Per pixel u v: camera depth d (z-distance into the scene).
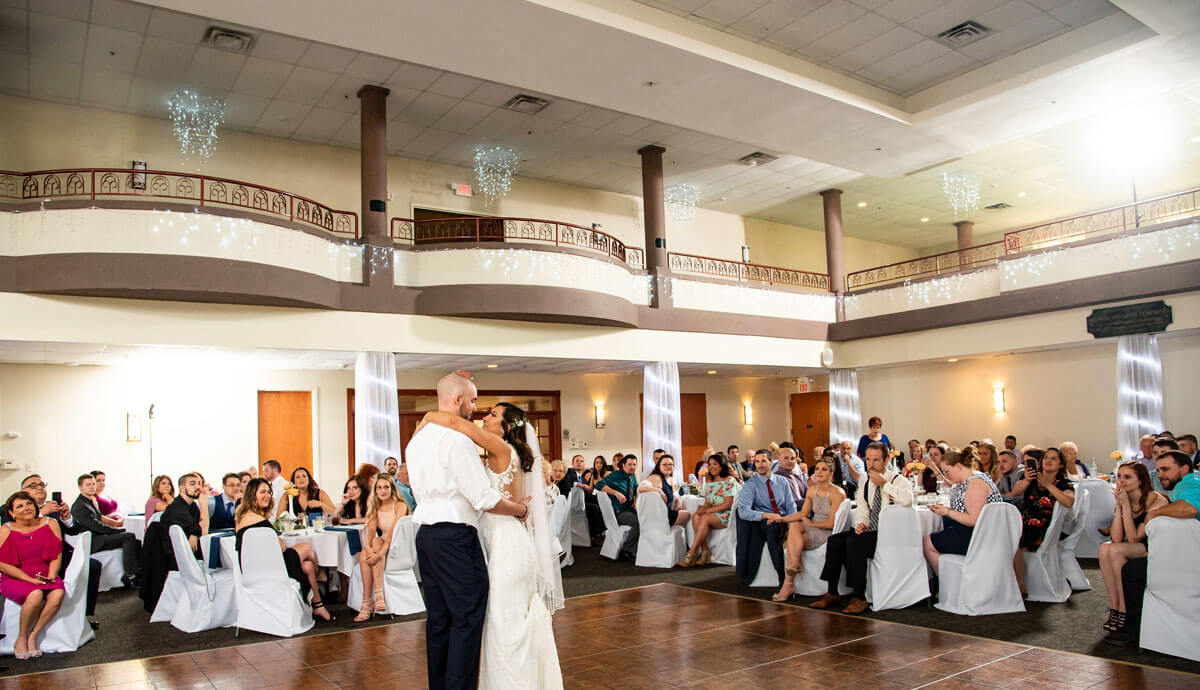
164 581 7.65
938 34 10.35
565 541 9.87
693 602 7.50
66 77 10.66
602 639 6.23
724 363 15.36
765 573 8.12
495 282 11.88
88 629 6.79
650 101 10.88
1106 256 13.23
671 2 9.30
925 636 5.92
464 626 3.74
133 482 12.66
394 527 7.38
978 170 15.98
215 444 13.36
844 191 17.41
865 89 11.56
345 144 13.42
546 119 12.91
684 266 17.75
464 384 4.06
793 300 16.61
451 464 3.78
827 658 5.48
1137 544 5.72
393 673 5.57
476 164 14.85
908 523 6.84
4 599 6.30
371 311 11.26
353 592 7.67
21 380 12.00
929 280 15.78
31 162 11.09
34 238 9.11
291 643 6.48
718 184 16.69
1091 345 14.52
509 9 8.34
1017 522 6.60
